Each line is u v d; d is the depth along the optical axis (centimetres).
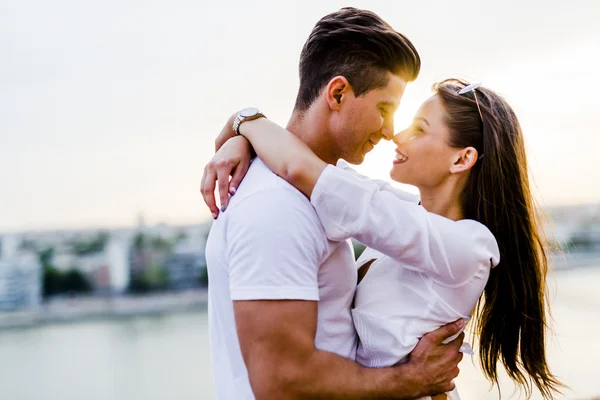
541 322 150
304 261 115
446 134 144
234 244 117
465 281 130
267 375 111
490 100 145
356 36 130
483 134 143
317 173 119
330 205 118
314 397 114
